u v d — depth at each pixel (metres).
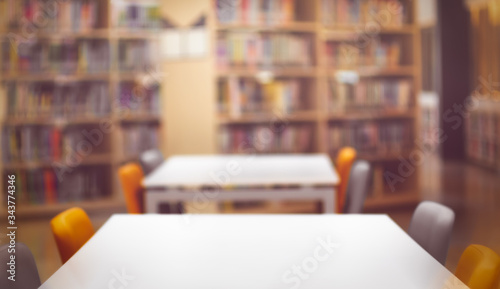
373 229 2.08
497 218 5.09
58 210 5.48
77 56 5.48
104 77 5.52
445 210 2.07
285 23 5.44
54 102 5.46
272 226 2.15
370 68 5.75
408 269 1.65
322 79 5.59
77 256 1.81
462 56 8.68
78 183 5.62
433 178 7.20
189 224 2.20
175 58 5.27
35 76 5.39
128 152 5.66
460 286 1.52
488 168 7.87
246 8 5.34
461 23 8.74
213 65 5.19
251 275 1.62
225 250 1.86
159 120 5.81
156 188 3.24
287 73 5.50
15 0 5.34
